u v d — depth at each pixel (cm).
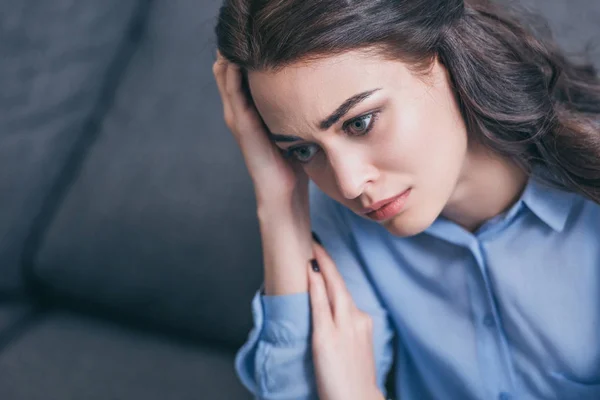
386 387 108
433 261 89
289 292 89
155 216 120
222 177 117
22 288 133
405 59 65
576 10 102
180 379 118
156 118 124
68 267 126
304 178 89
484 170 80
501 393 91
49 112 134
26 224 131
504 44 76
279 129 67
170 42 127
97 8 138
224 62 82
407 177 68
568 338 85
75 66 136
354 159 67
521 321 86
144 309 124
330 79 62
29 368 121
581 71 91
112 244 123
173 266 119
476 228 86
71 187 129
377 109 64
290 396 90
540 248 84
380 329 94
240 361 94
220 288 117
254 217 115
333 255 95
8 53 135
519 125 75
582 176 78
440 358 92
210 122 121
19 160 132
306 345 89
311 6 61
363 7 62
